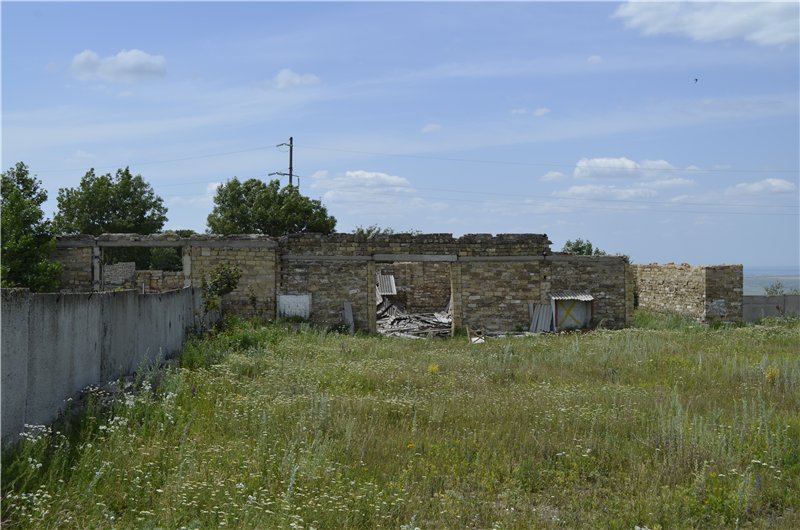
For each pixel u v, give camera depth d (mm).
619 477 9680
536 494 9211
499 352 21750
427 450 10594
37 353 9703
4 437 8469
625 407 13078
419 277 41531
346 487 8633
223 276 26953
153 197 49531
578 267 31891
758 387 15617
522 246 31375
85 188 47969
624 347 22078
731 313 33438
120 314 13836
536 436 11242
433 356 21078
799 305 35719
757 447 10711
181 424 10609
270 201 47031
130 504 7773
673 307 36875
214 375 15703
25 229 26312
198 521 7176
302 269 29812
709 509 8461
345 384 15562
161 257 49625
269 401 12945
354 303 30125
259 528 7121
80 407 10953
